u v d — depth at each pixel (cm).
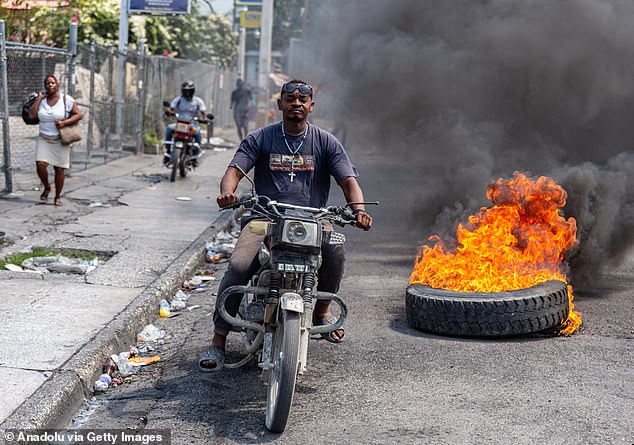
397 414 429
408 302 596
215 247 872
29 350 485
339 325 440
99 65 1983
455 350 542
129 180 1398
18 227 893
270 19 2784
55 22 2128
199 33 3272
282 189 480
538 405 438
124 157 1809
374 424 415
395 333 584
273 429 404
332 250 471
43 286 646
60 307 584
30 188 1200
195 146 1477
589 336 572
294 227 412
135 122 1994
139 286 661
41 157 1048
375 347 549
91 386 467
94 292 634
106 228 916
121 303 604
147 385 481
